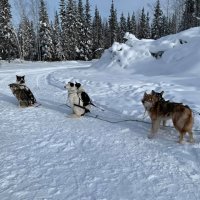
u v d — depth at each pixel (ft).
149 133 23.89
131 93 38.99
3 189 15.70
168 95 35.47
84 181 16.29
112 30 203.31
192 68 51.98
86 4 181.16
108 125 26.50
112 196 14.75
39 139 23.20
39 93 43.42
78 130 25.27
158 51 63.10
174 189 15.24
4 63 132.05
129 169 17.58
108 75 59.67
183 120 20.61
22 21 178.50
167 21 193.88
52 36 160.45
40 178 16.76
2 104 36.52
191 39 61.05
